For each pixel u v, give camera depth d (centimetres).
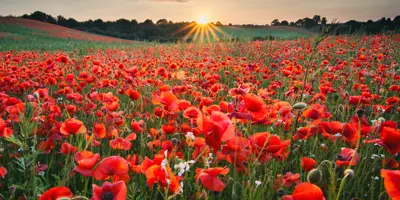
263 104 220
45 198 152
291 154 311
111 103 358
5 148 336
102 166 172
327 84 506
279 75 798
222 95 596
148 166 194
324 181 269
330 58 1081
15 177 293
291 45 1786
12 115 300
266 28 4962
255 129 378
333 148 326
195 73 790
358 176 295
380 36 1686
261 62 1066
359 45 1459
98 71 622
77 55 1019
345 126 258
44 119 348
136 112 431
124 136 346
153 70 695
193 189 254
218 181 183
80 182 281
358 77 714
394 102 387
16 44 2609
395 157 338
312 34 1803
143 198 242
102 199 138
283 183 231
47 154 312
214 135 177
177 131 332
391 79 614
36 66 799
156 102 297
